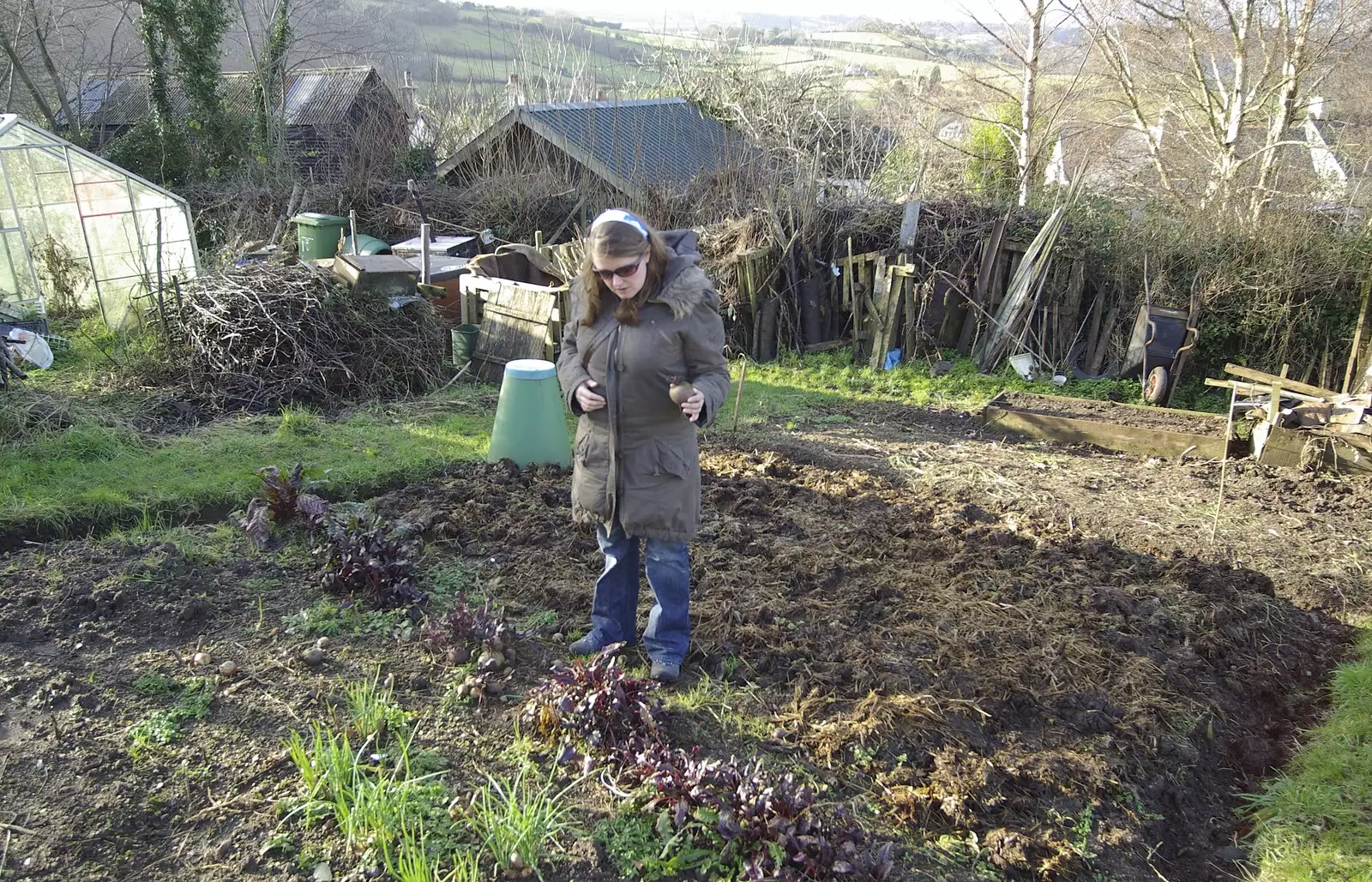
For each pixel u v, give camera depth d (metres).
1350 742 3.80
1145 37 15.51
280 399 7.69
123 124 21.86
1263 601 4.79
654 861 2.77
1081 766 3.41
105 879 2.59
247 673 3.59
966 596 4.56
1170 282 10.80
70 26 21.78
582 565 4.64
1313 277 10.10
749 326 11.04
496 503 5.44
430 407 7.89
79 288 11.00
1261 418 7.63
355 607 4.11
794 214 11.40
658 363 3.22
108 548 4.61
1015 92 17.75
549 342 8.41
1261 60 15.18
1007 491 6.24
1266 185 14.45
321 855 2.71
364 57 24.73
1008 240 11.05
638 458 3.37
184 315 8.07
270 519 4.88
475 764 3.15
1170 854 3.22
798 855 2.61
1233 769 3.75
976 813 3.16
